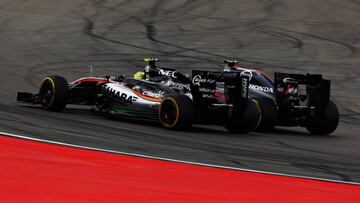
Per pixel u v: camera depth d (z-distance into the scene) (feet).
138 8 311.47
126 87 139.64
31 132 101.14
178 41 261.44
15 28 265.34
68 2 314.96
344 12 320.09
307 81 141.69
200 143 111.86
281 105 139.85
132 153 91.81
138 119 142.72
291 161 100.32
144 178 73.72
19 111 131.44
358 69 234.58
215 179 77.41
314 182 81.46
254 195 69.56
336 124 141.69
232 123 133.28
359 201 71.46
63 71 207.00
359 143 132.16
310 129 145.07
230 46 257.55
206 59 236.63
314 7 324.80
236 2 328.08
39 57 223.92
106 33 267.39
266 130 138.10
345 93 202.59
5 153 79.61
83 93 146.20
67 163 77.66
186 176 77.61
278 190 73.72
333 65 238.48
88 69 212.84
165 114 127.24
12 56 221.66
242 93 130.00
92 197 61.36
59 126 114.11
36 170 71.26
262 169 89.51
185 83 136.67
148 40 259.80
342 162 104.01
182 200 63.87
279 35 278.67
